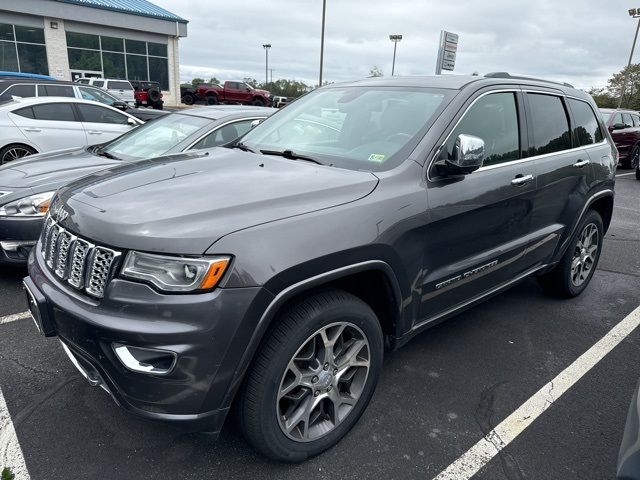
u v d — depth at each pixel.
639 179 12.87
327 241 2.16
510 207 3.20
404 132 2.87
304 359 2.27
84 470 2.30
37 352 3.25
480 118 3.07
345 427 2.51
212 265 1.92
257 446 2.22
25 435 2.50
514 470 2.40
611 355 3.49
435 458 2.46
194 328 1.90
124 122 8.82
